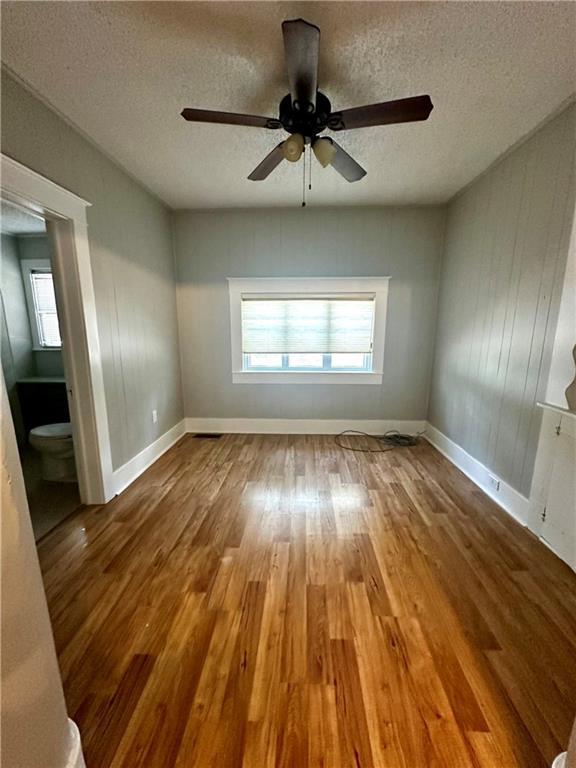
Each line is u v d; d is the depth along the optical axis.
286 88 1.82
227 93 1.85
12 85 1.69
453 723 1.11
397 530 2.17
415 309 3.78
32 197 1.81
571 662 1.32
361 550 1.97
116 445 2.68
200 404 4.12
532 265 2.20
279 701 1.17
